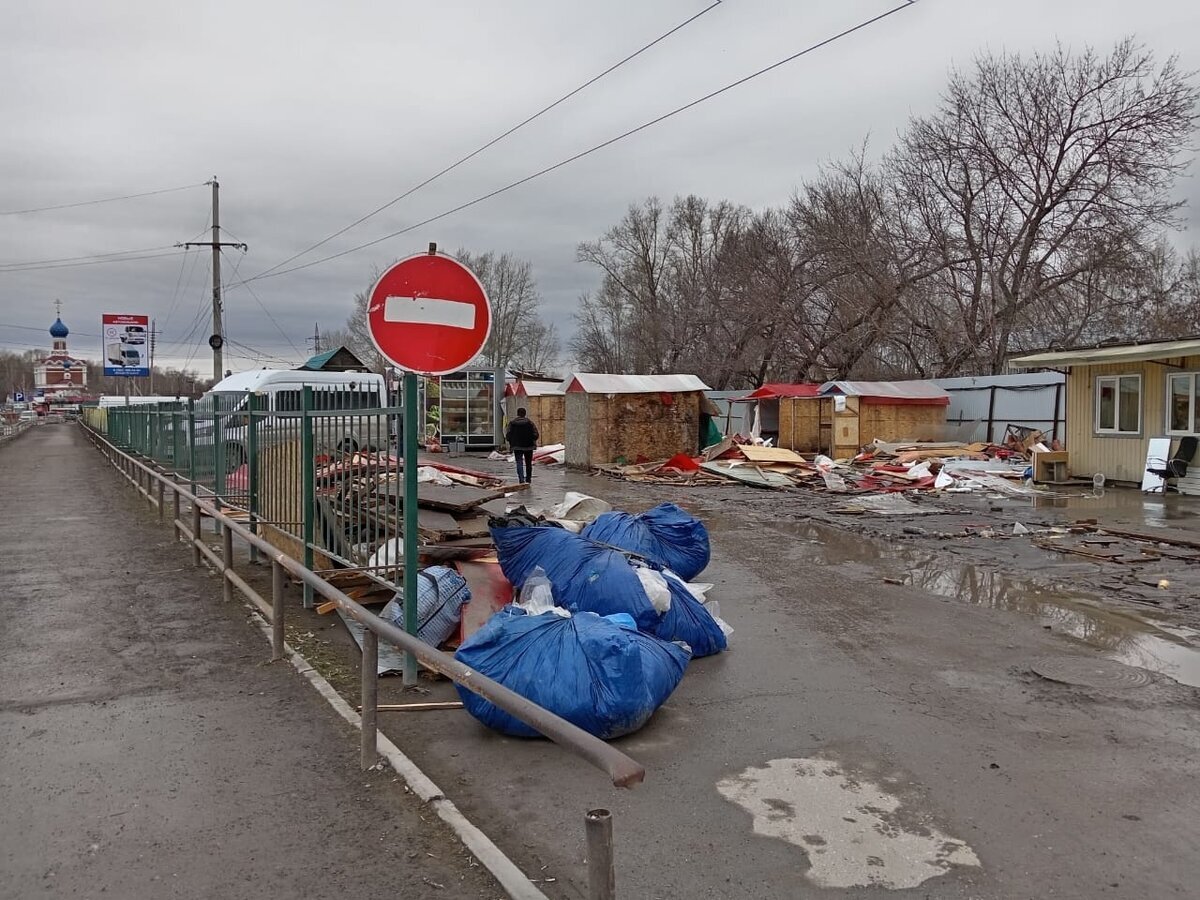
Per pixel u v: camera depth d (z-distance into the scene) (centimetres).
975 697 517
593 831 215
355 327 6212
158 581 819
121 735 438
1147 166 2630
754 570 918
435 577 566
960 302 2922
